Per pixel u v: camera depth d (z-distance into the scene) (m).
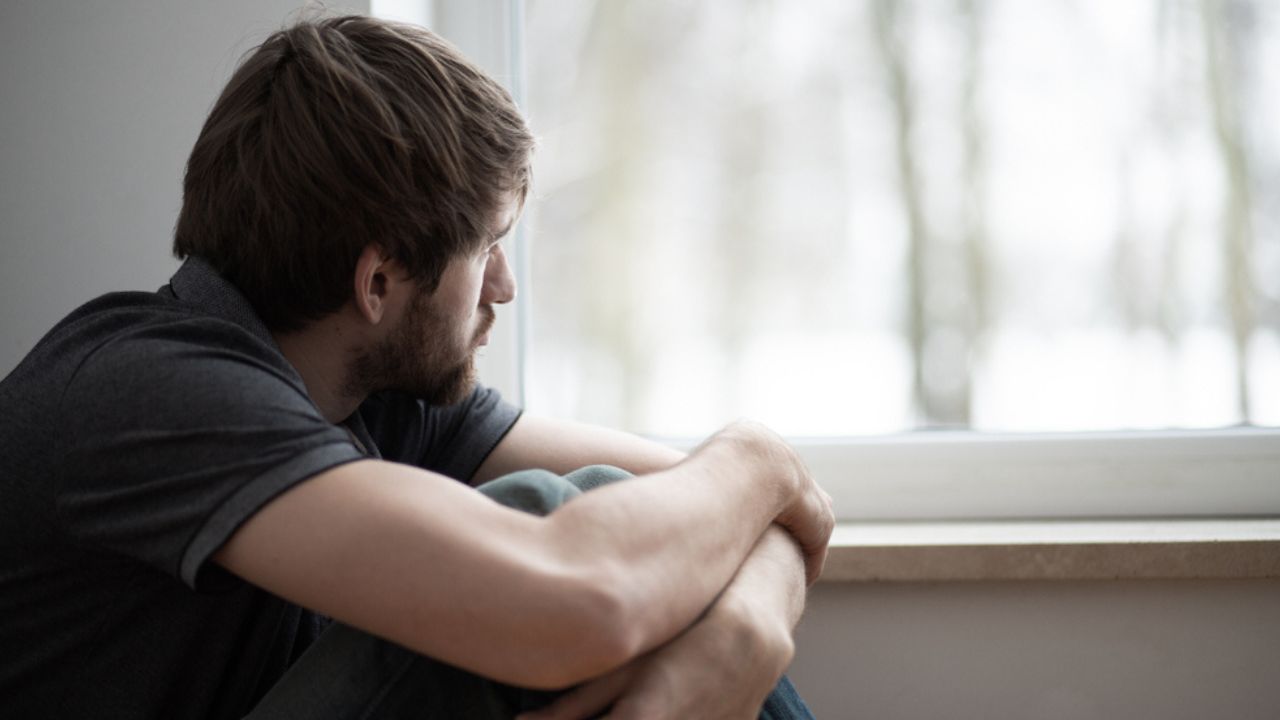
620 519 0.71
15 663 0.79
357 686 0.73
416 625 0.65
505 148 0.91
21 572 0.77
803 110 1.38
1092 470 1.33
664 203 1.40
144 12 1.25
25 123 1.27
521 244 1.42
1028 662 1.20
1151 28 1.32
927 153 1.36
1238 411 1.32
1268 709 1.17
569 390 1.42
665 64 1.40
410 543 0.66
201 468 0.69
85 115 1.26
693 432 1.41
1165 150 1.32
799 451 1.38
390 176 0.83
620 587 0.67
